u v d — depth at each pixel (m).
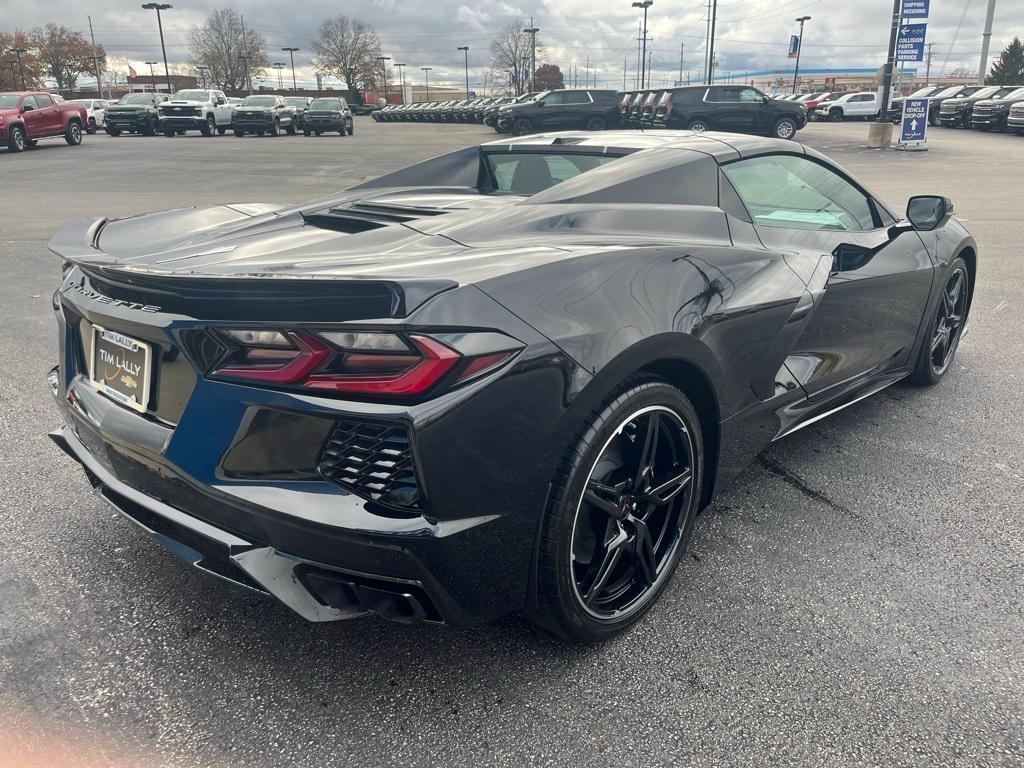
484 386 1.55
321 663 1.95
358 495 1.60
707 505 2.33
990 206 10.77
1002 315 5.35
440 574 1.60
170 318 1.72
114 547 2.47
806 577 2.32
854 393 3.16
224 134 34.12
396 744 1.70
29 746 1.67
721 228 2.50
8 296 5.77
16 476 2.93
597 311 1.76
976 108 31.05
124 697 1.83
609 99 27.80
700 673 1.91
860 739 1.70
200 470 1.72
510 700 1.83
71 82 86.56
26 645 2.01
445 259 1.81
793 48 72.00
